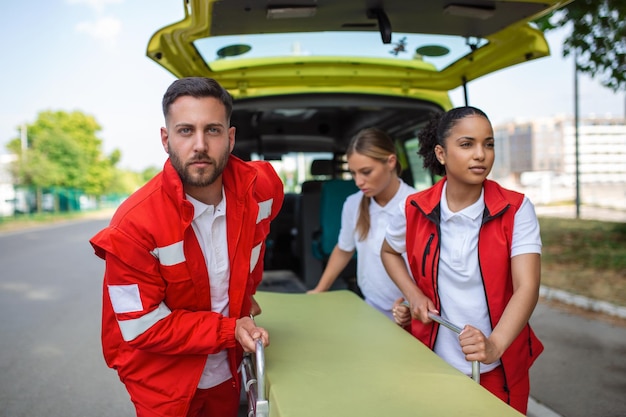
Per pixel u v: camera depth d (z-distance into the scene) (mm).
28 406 3785
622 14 6793
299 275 4488
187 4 2488
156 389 1725
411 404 1350
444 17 2576
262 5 2367
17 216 30406
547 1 2365
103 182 54438
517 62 3098
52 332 5711
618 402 3510
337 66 3564
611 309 5586
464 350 1562
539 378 3961
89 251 13688
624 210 20750
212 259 1735
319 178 4793
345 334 1953
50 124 50406
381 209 2717
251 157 4742
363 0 2375
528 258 1756
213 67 3426
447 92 3943
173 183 1536
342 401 1366
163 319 1599
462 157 1740
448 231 1895
